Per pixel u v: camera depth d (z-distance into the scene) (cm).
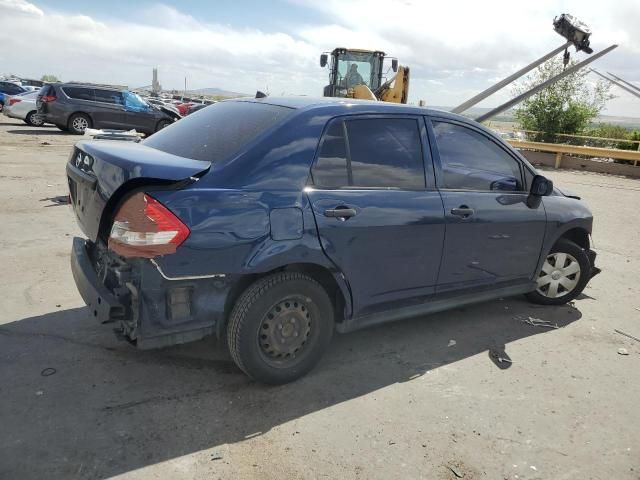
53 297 432
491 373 355
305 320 322
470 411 309
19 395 296
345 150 329
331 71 1533
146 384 317
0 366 325
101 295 282
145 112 1889
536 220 429
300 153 310
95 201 288
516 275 432
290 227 298
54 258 525
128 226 263
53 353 345
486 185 401
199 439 270
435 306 386
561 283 478
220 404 301
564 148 1762
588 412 314
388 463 261
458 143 388
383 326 423
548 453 275
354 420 294
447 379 344
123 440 264
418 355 376
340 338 398
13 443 256
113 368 332
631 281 573
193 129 358
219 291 289
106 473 241
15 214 686
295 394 317
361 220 324
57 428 270
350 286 333
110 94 1844
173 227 264
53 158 1224
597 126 2241
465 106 870
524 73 882
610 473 262
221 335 323
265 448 266
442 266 376
